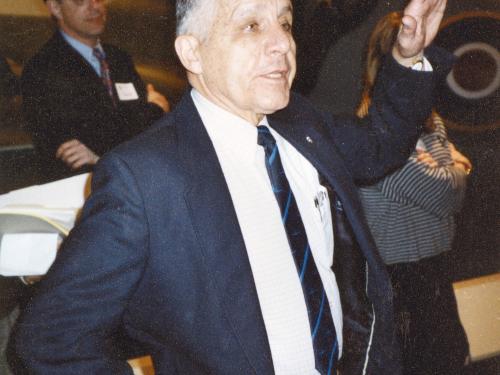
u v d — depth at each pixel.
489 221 2.87
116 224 0.72
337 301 0.93
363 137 1.07
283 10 0.79
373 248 0.97
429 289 1.66
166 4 2.64
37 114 2.27
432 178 1.56
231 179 0.84
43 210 0.97
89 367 0.71
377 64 1.56
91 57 2.41
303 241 0.86
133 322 0.83
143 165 0.75
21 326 0.72
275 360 0.82
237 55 0.77
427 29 0.99
